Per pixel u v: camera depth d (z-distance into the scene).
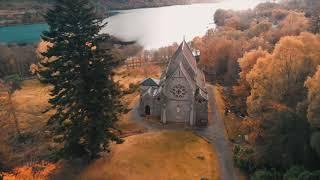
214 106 100.94
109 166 67.94
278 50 69.50
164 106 89.12
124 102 103.38
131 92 113.19
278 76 65.75
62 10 59.47
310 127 59.78
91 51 60.78
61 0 59.06
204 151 75.50
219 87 117.94
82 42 59.75
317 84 55.34
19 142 81.25
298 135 61.72
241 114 93.81
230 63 120.25
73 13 59.19
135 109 99.62
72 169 66.31
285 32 135.50
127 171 67.00
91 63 62.56
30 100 109.75
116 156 71.94
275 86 65.44
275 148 63.12
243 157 68.38
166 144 78.44
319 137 55.06
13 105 97.75
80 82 58.66
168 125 89.25
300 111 59.84
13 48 172.00
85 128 60.59
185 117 90.44
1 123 85.44
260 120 66.56
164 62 160.00
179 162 71.06
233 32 159.50
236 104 100.19
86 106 61.59
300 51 68.56
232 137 81.62
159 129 86.94
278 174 60.12
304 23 142.38
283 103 64.62
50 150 74.19
